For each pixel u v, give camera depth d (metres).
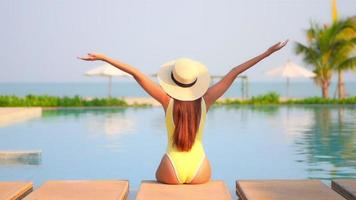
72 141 14.61
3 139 15.05
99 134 16.06
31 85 95.06
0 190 7.10
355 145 13.59
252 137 15.37
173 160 7.32
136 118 21.16
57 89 80.75
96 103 27.72
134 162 11.57
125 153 12.69
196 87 7.39
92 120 20.38
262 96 29.36
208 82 7.44
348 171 10.41
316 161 11.50
